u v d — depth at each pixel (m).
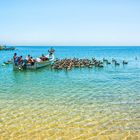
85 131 13.64
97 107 18.50
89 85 29.30
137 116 16.25
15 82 31.95
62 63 51.91
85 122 15.11
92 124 14.73
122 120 15.45
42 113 17.00
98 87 27.75
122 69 51.06
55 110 17.72
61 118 15.89
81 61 57.00
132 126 14.37
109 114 16.69
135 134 13.15
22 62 47.09
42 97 22.16
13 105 19.19
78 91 25.11
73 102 20.16
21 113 17.00
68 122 15.12
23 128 14.14
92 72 44.91
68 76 38.62
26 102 20.19
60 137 12.83
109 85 29.33
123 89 26.36
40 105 19.19
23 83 31.06
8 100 20.92
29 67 47.19
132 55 122.25
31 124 14.80
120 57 102.44
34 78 36.16
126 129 13.89
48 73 42.75
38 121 15.33
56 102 20.17
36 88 27.11
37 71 45.59
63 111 17.45
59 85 29.31
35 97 22.17
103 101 20.45
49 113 16.98
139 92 24.52
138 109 17.92
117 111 17.41
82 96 22.53
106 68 52.97
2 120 15.52
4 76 38.59
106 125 14.57
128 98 21.61
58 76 38.62
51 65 52.16
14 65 46.97
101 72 45.03
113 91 25.11
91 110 17.67
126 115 16.47
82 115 16.50
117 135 13.05
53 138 12.70
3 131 13.69
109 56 110.62
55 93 24.05
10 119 15.73
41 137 12.84
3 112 17.25
